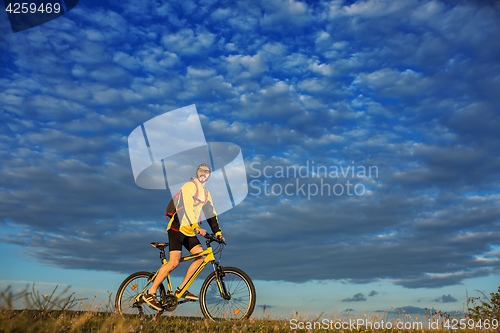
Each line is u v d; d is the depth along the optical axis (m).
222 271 5.81
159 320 5.46
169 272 5.98
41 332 4.09
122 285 6.15
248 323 5.28
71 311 5.00
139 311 6.02
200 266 5.95
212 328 5.09
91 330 4.47
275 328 5.06
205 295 5.81
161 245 6.18
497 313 5.88
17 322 4.06
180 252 6.00
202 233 5.82
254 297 5.63
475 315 6.06
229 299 5.72
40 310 4.73
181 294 5.89
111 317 5.00
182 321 5.44
